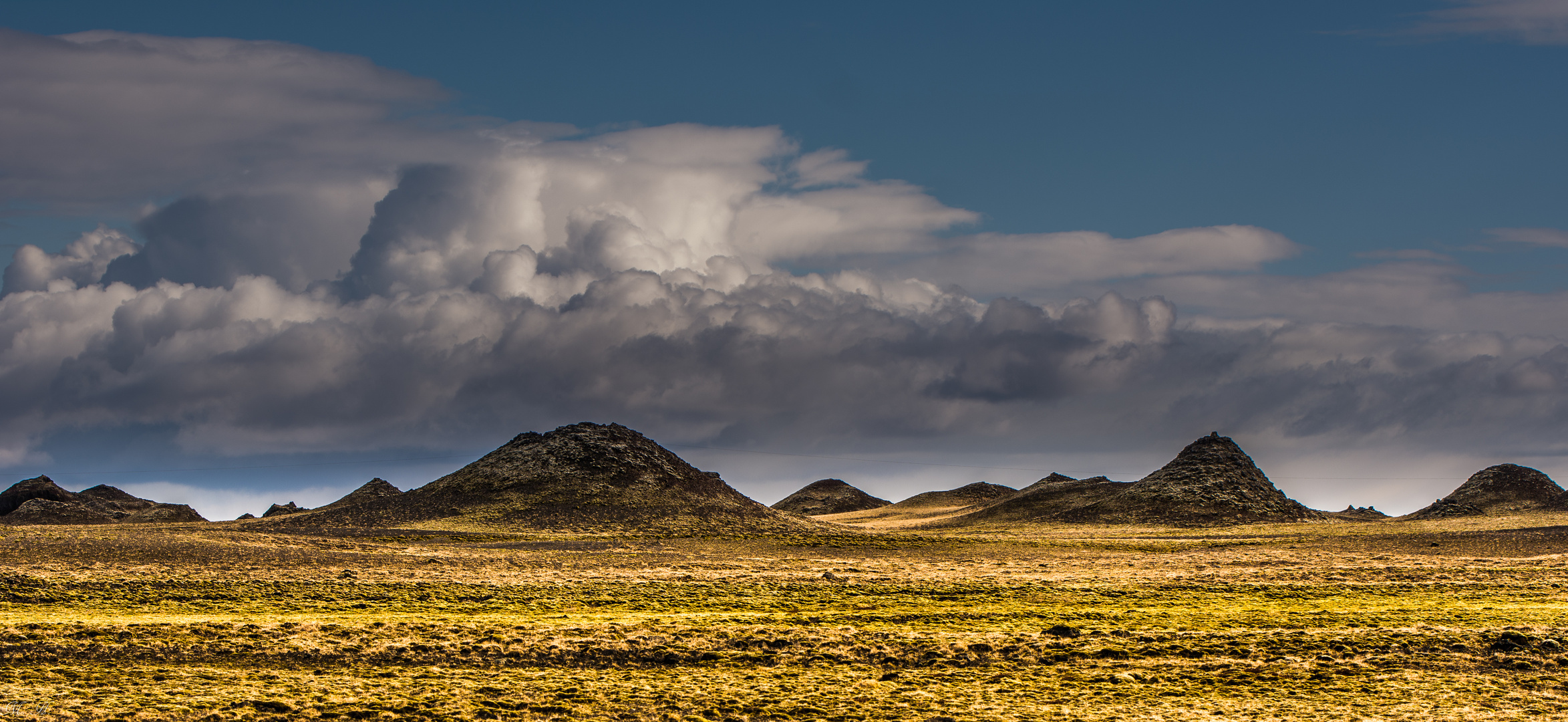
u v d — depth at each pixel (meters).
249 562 72.38
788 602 61.03
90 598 57.72
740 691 41.62
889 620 54.22
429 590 62.88
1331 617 53.81
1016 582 67.50
